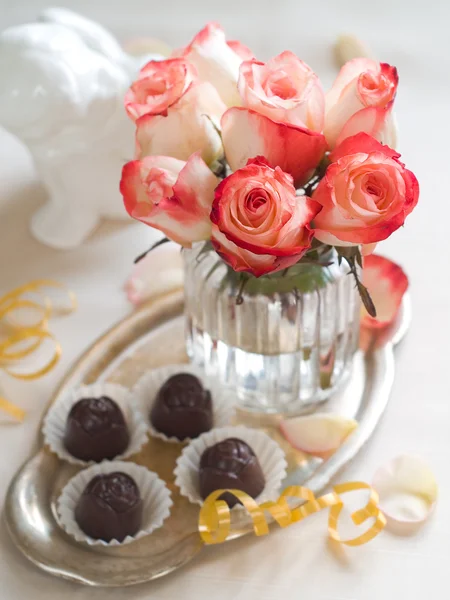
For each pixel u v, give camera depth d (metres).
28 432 0.50
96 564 0.44
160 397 0.49
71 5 0.82
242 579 0.44
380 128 0.42
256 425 0.50
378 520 0.45
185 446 0.49
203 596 0.44
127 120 0.56
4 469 0.49
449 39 0.75
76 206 0.60
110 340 0.53
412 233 0.60
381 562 0.45
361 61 0.43
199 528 0.45
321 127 0.42
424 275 0.57
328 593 0.44
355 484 0.46
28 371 0.53
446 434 0.49
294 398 0.50
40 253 0.60
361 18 0.77
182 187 0.40
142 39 0.71
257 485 0.46
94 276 0.58
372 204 0.39
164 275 0.57
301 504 0.46
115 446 0.48
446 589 0.44
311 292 0.47
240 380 0.50
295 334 0.48
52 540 0.45
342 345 0.50
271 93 0.41
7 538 0.46
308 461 0.48
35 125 0.54
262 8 0.79
